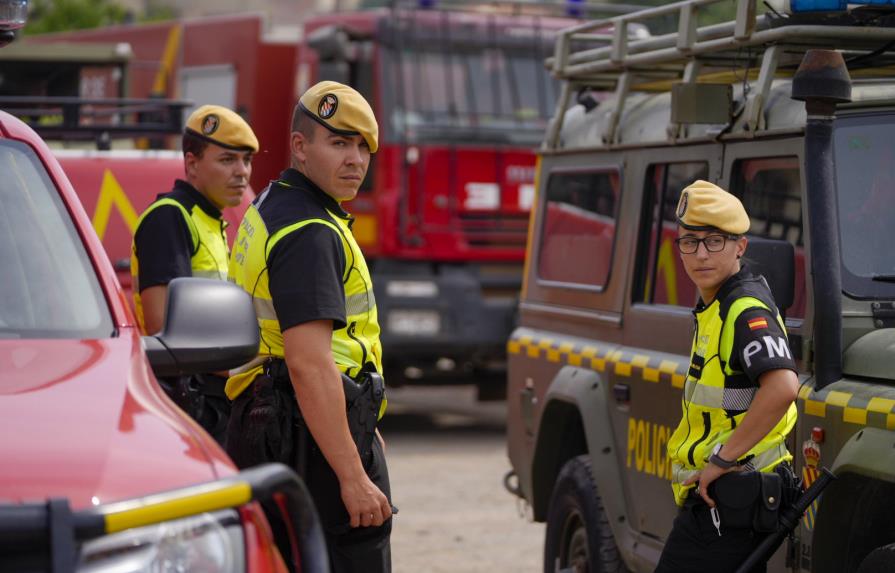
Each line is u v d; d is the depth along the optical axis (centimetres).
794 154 980
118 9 5259
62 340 677
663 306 1167
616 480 1195
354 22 2538
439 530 1781
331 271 834
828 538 909
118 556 532
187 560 548
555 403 1315
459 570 1570
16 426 575
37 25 5131
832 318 916
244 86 3044
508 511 1903
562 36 1350
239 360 705
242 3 8556
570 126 1390
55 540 509
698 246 883
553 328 1362
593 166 1307
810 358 937
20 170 752
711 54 1091
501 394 2656
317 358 823
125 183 1565
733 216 877
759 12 1032
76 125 1634
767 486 860
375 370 875
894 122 984
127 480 555
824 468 872
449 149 2489
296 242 831
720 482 865
